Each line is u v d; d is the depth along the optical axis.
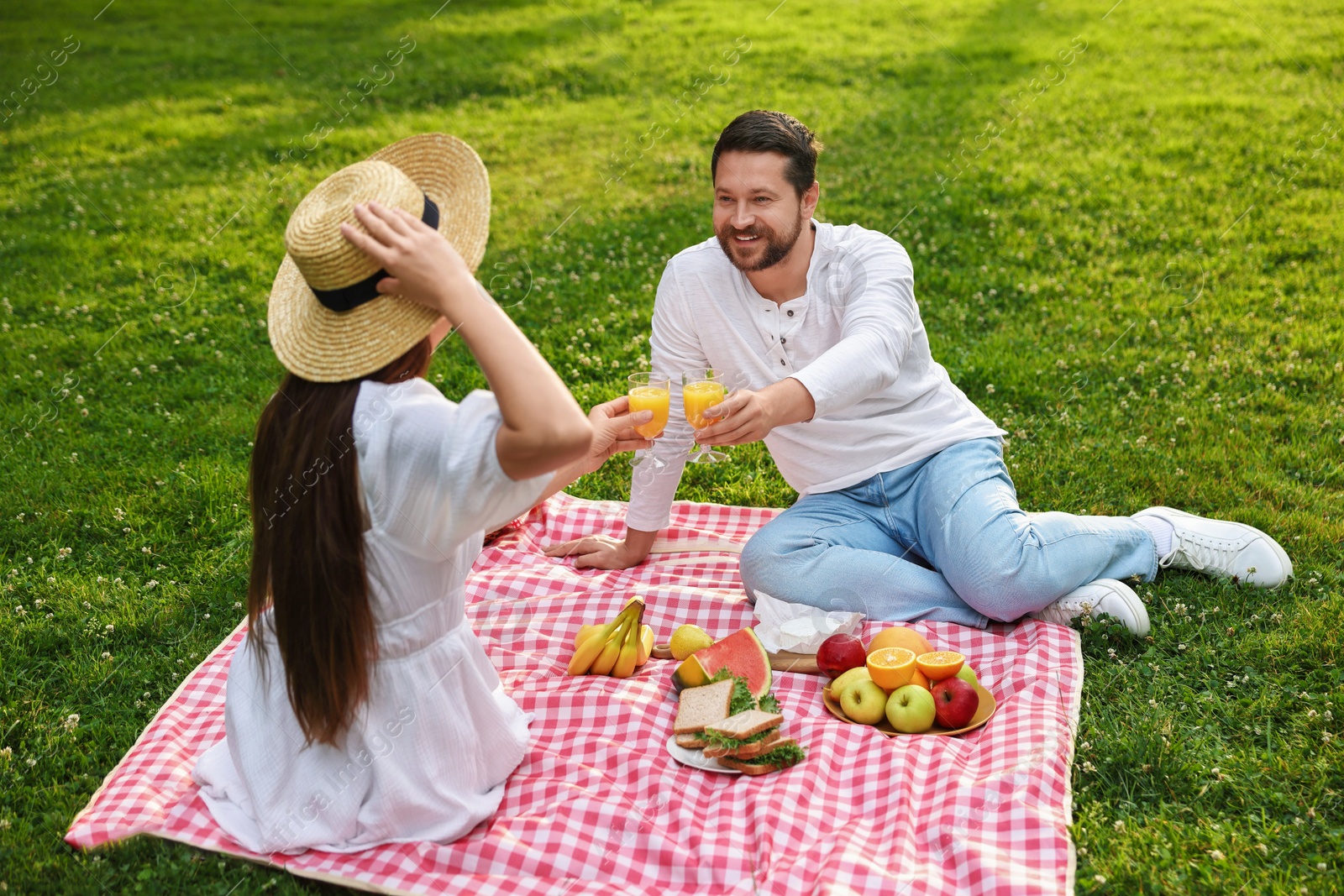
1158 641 3.49
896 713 3.07
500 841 2.65
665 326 3.84
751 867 2.60
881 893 2.49
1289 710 3.18
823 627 3.48
